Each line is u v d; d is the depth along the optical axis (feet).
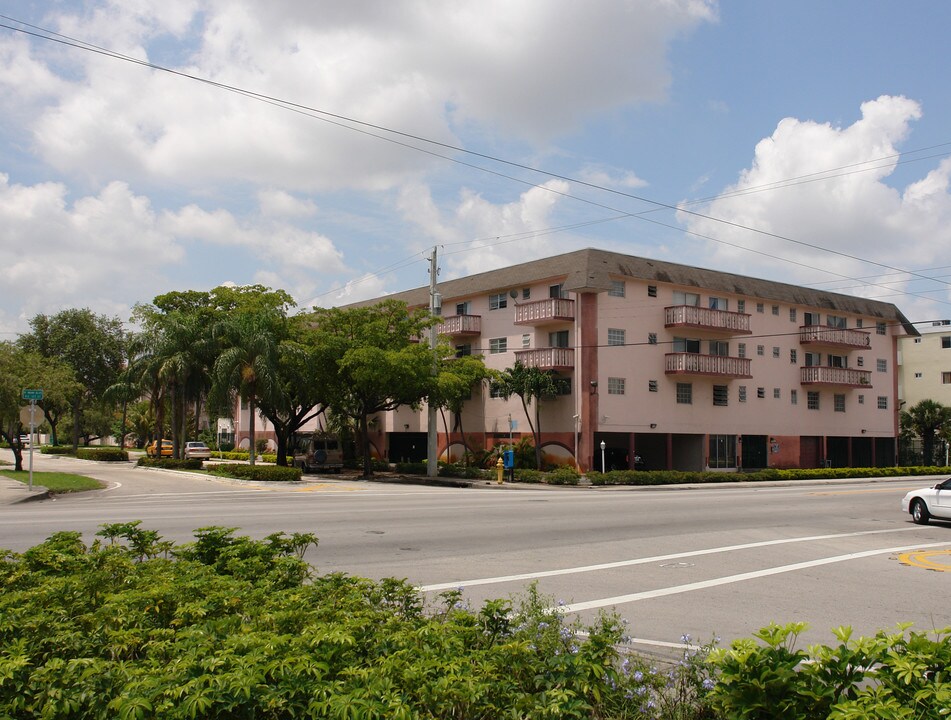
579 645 18.24
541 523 56.65
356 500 76.28
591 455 124.16
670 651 23.40
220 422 263.08
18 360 114.01
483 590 32.19
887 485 124.98
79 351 209.15
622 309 131.03
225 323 121.49
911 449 198.08
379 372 116.98
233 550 26.27
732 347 146.92
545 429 134.21
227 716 12.72
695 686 16.57
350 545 43.86
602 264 128.26
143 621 17.75
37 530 46.55
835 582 35.76
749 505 76.18
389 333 127.85
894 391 179.32
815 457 162.50
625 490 108.78
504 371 142.82
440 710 13.12
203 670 13.28
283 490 92.79
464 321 149.28
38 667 14.21
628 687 16.01
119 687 13.37
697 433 139.33
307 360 120.57
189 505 68.80
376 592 21.49
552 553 43.06
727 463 144.15
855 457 174.81
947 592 33.58
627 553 43.70
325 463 140.36
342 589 20.93
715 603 30.89
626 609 29.63
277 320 126.11
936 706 11.60
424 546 44.21
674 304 138.21
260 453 197.88
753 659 13.17
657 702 16.05
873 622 27.94
